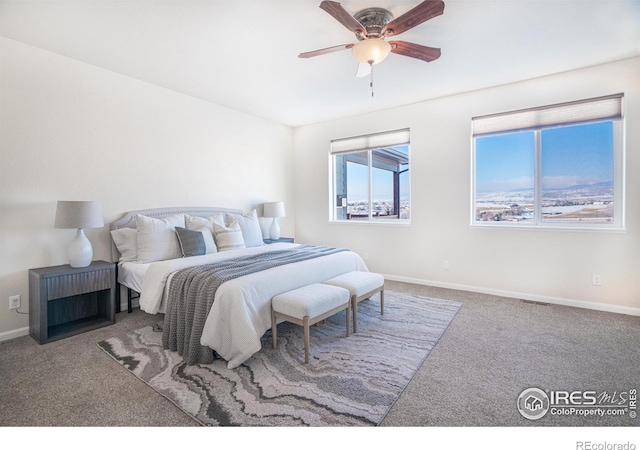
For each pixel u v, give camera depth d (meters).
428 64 3.13
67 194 3.02
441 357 2.30
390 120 4.59
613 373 2.05
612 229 3.19
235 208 4.68
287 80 3.53
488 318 3.08
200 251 3.37
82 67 3.09
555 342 2.52
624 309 3.15
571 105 3.34
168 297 2.51
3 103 2.64
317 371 2.11
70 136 3.03
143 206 3.62
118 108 3.38
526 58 3.01
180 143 3.97
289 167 5.66
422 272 4.43
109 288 2.97
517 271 3.73
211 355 2.21
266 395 1.84
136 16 2.31
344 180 5.35
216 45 2.73
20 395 1.84
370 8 2.22
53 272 2.62
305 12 2.26
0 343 2.58
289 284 2.62
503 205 3.89
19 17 2.33
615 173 3.22
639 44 2.76
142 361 2.26
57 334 2.69
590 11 2.26
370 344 2.53
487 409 1.70
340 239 5.24
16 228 2.72
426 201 4.33
